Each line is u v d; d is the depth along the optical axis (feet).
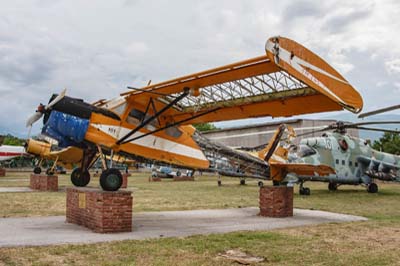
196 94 32.78
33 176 69.92
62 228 27.96
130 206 27.27
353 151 73.00
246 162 58.13
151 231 27.58
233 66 28.14
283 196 36.91
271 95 32.04
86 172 46.24
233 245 22.99
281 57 26.07
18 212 37.19
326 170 58.08
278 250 21.91
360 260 19.83
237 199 55.62
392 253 21.45
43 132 35.99
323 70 29.01
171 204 48.19
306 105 33.24
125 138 35.42
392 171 74.79
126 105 36.73
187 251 21.24
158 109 38.34
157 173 142.00
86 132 34.50
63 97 35.09
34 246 21.56
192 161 42.60
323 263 19.21
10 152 147.95
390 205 49.62
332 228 30.14
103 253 20.22
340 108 32.42
